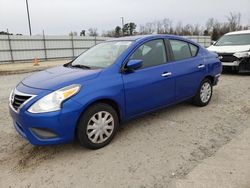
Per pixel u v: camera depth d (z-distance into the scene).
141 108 4.10
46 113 3.15
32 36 26.94
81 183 2.82
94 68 3.92
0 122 4.86
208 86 5.51
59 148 3.67
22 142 3.92
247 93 6.64
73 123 3.29
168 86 4.45
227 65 9.52
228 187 2.65
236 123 4.46
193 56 5.11
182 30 57.16
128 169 3.05
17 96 3.44
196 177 2.84
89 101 3.36
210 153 3.38
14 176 3.02
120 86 3.71
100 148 3.62
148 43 4.31
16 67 20.62
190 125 4.41
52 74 3.85
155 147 3.60
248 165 3.05
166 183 2.76
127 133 4.12
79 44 30.89
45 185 2.82
